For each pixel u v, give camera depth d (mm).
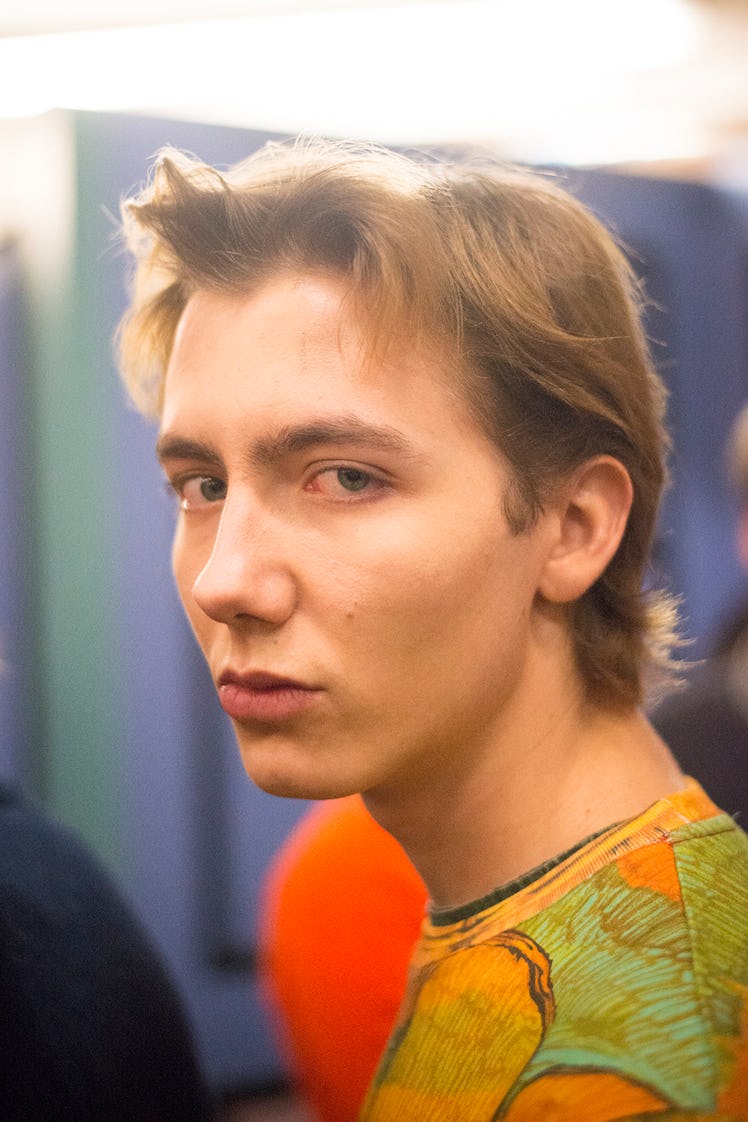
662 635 854
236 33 1902
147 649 2242
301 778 698
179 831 2266
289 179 733
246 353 695
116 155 2186
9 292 2338
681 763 1473
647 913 662
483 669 713
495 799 750
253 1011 2334
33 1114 857
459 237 723
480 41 1948
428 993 737
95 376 2199
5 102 2172
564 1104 610
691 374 2686
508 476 714
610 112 2270
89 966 926
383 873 1116
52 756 2227
